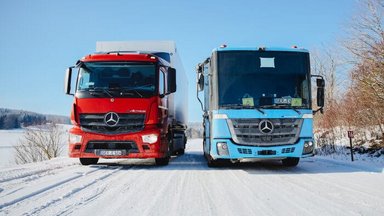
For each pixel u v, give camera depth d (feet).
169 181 22.52
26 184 20.83
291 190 19.47
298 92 27.89
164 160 32.09
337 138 53.98
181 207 15.38
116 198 17.22
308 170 28.58
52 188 19.65
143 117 28.84
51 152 77.05
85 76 30.12
